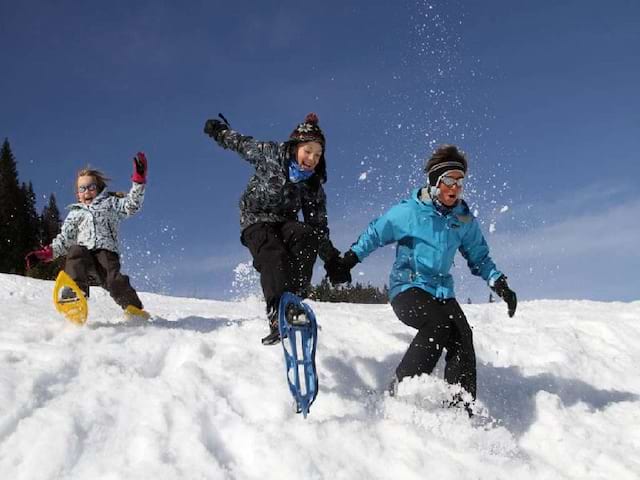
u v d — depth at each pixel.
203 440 3.00
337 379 4.03
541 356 5.18
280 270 3.70
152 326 4.50
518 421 3.95
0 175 41.25
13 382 3.17
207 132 4.12
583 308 7.64
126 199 4.77
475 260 4.06
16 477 2.61
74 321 4.34
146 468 2.71
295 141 3.87
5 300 6.06
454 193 3.76
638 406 4.46
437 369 4.43
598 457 3.54
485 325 6.02
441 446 3.27
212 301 7.46
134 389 3.32
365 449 3.12
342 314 5.75
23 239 39.94
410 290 3.82
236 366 3.86
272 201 3.92
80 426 2.92
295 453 2.95
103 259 4.64
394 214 3.90
